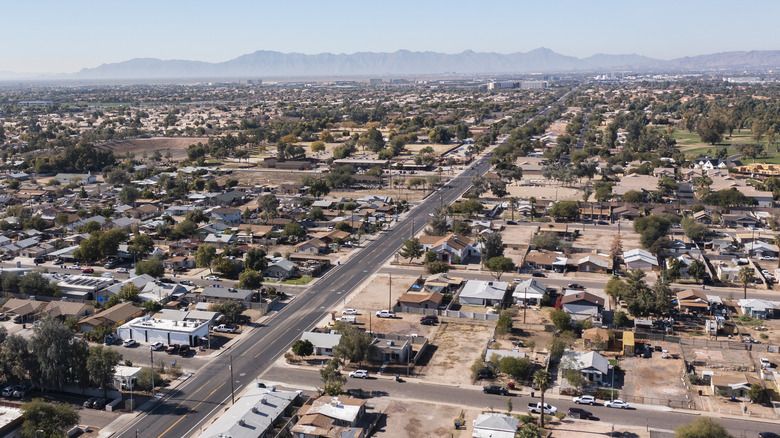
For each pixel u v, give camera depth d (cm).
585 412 10250
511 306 15425
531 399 10906
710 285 16938
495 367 11819
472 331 13925
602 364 11688
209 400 10825
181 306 15262
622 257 19312
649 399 10844
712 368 12012
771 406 10631
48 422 9356
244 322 14412
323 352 12738
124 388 10988
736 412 10425
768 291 16412
